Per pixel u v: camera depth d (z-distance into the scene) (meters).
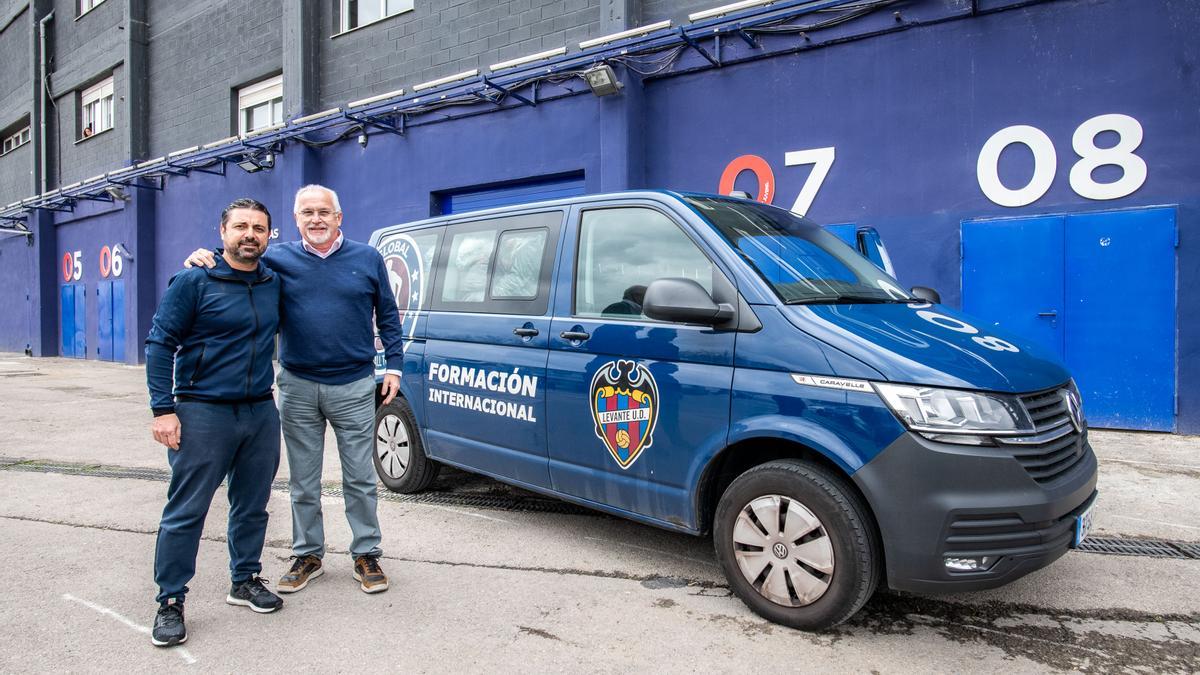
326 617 3.13
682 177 9.24
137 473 5.90
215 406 2.96
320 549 3.55
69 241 20.61
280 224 14.09
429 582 3.52
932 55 7.53
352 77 13.02
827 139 8.19
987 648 2.85
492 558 3.85
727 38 8.76
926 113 7.59
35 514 4.71
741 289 3.18
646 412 3.41
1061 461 2.85
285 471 6.02
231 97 15.57
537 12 10.59
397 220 12.23
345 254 3.44
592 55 9.23
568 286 3.93
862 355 2.79
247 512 3.20
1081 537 2.88
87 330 19.86
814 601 2.89
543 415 3.92
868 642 2.89
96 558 3.87
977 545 2.62
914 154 7.66
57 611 3.19
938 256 7.56
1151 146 6.60
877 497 2.70
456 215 4.93
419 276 5.03
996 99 7.23
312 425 3.42
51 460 6.43
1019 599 3.30
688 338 3.29
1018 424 2.68
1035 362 3.03
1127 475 5.36
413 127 11.91
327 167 13.33
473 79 10.51
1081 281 6.89
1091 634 2.97
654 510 3.43
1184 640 2.93
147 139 17.78
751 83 8.68
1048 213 7.05
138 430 8.02
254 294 3.04
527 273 4.21
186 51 16.62
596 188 9.84
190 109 16.58
